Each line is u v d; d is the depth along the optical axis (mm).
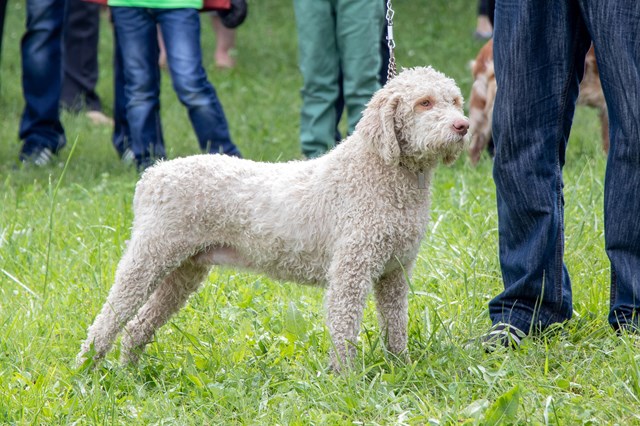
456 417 4902
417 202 5770
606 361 5594
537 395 5102
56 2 11828
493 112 5961
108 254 8180
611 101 5723
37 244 8523
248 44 21266
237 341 6410
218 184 5914
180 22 10609
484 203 9008
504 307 6188
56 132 12305
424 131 5551
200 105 10734
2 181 11117
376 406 5156
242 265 6109
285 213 5820
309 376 5637
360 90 10484
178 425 5156
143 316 6270
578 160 10734
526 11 5719
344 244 5676
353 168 5727
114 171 11523
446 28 21500
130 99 11086
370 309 6938
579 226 7719
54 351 6328
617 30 5566
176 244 5918
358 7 10188
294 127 14766
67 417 5273
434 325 6078
